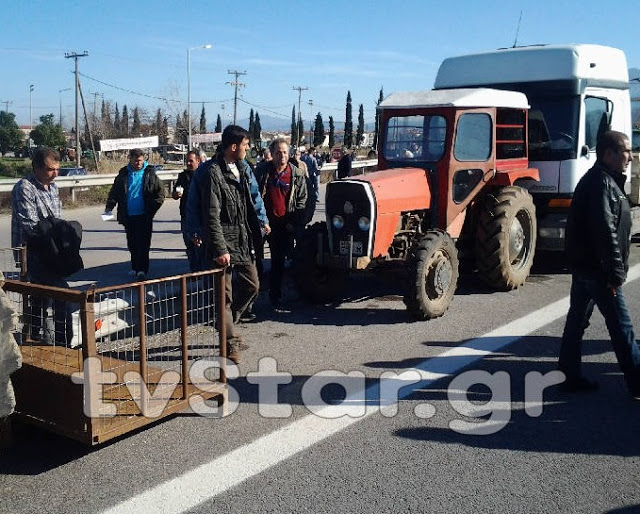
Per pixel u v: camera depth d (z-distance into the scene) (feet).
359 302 25.84
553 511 11.48
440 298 23.39
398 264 23.09
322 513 11.36
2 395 12.53
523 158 28.86
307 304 25.48
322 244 23.91
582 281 15.99
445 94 25.70
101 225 51.65
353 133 306.35
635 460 13.32
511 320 23.26
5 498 11.87
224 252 17.75
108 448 13.76
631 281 29.48
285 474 12.70
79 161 136.15
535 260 34.42
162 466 13.01
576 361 16.65
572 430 14.66
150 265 33.09
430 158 25.05
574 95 29.78
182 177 27.50
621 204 15.43
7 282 13.71
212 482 12.40
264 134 304.09
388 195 22.88
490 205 26.43
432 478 12.56
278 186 23.89
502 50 32.35
